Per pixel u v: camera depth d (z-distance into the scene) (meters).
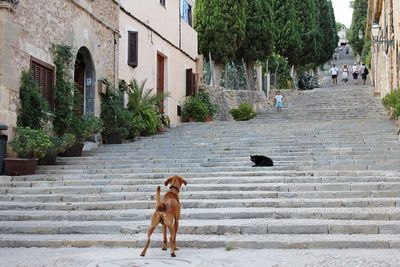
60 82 14.48
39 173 12.52
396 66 21.81
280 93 32.47
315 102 29.81
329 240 7.76
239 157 13.68
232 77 30.72
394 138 15.21
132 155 14.56
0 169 11.85
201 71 26.88
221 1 27.80
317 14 43.78
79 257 7.17
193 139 16.73
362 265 6.47
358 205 9.70
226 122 21.12
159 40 21.98
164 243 7.61
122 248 7.85
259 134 16.84
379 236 8.05
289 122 19.58
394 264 6.50
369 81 46.56
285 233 8.38
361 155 13.30
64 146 13.27
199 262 6.81
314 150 14.22
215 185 10.98
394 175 11.40
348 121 18.78
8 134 12.15
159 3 22.20
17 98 12.60
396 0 21.42
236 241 7.82
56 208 10.02
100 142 16.59
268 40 30.20
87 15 16.31
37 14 13.57
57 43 14.59
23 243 8.05
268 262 6.76
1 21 12.08
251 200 9.98
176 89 23.70
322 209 9.41
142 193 10.63
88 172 12.60
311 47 40.88
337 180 11.21
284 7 38.03
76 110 15.28
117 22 18.42
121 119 16.83
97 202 10.19
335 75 45.78
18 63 12.67
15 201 10.51
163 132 18.91
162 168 12.65
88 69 16.67
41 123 13.26
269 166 12.66
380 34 29.86
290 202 9.80
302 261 6.77
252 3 29.88
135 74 19.75
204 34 27.98
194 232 8.43
